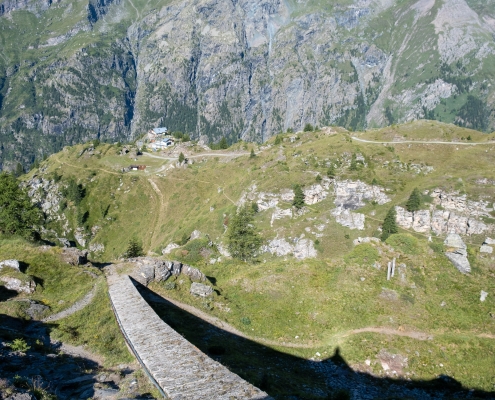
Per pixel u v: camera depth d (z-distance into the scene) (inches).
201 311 1551.4
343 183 5625.0
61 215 7509.8
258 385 1076.5
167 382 740.7
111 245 6993.1
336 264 1931.6
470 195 5211.6
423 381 1362.0
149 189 7770.7
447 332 1568.7
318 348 1476.4
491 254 1937.7
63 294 1480.1
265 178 6018.7
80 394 774.5
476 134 7317.9
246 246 3068.4
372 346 1471.5
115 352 1034.1
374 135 7751.0
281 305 1705.2
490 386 1347.2
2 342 986.1
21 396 620.7
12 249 1724.9
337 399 1157.7
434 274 1828.2
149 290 1599.4
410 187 5728.3
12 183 2578.7
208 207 6476.4
